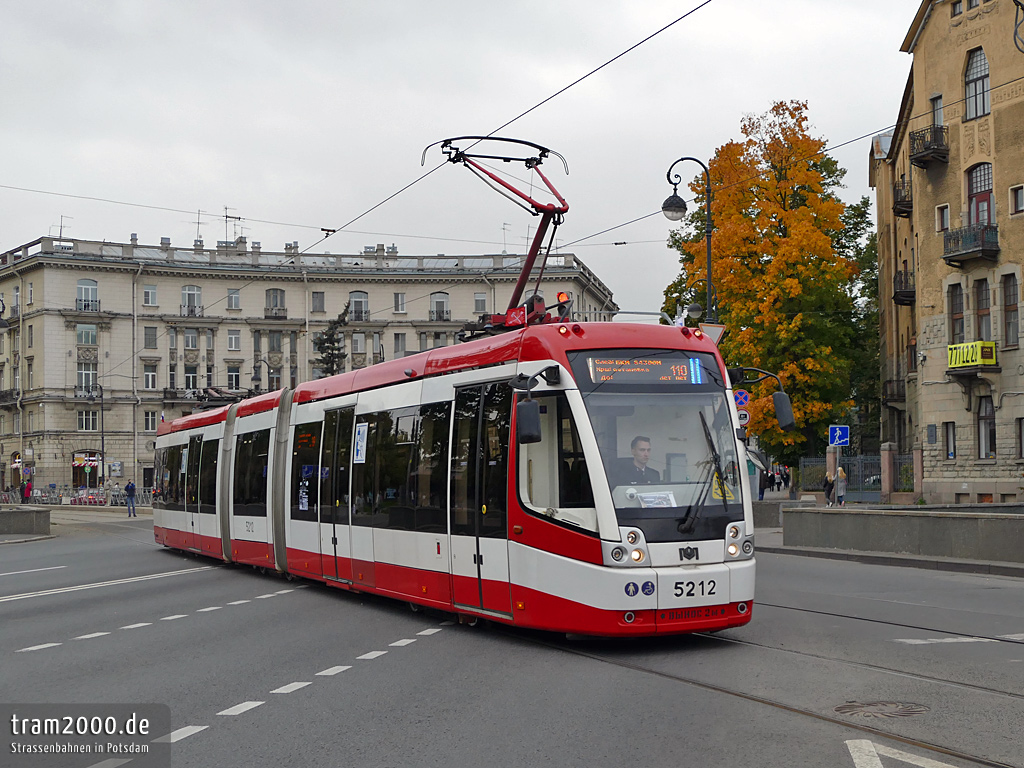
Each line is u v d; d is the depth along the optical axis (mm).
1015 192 36906
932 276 40000
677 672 9414
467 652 11008
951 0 39125
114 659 11484
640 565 10414
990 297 37594
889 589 16547
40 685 10062
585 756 6680
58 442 82500
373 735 7488
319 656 11086
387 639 12141
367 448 15555
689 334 11758
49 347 82688
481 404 12492
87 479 83375
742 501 11016
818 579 18344
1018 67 36656
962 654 10203
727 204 42438
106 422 84062
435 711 8180
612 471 10656
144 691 9523
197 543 24906
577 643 11203
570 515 10805
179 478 26953
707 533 10695
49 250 83750
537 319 13289
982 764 6316
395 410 14781
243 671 10352
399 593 14219
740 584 10727
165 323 86188
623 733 7230
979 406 38188
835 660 9891
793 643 10945
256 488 20688
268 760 6926
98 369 84062
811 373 41312
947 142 39281
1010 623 12461
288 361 88688
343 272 89125
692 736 7082
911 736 6965
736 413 11484
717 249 41938
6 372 88000
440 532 13125
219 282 87688
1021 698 8141
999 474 37062
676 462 10914
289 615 14664
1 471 88188
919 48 40844
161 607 16406
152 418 85812
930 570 19875
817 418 41344
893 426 57062
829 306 42406
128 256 86938
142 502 73062
